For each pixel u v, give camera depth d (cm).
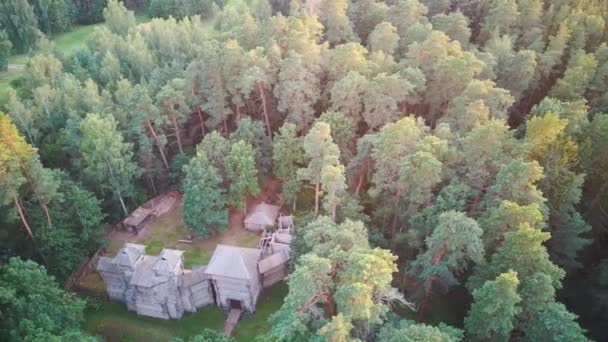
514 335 4781
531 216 4734
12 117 7756
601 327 5516
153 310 6069
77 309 5206
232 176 6731
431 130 6812
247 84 6875
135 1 15812
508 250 4656
